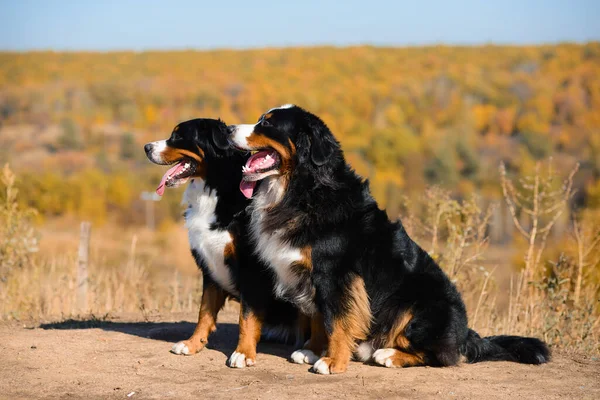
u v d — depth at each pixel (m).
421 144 75.62
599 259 10.47
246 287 6.75
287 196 6.58
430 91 103.19
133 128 101.62
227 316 9.64
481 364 6.82
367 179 7.02
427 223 10.41
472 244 9.89
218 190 6.94
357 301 6.45
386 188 54.00
